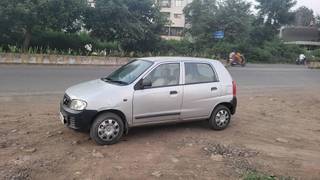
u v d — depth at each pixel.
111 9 31.25
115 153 6.77
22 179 5.45
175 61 8.14
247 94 15.93
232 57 36.28
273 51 53.66
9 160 6.13
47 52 26.94
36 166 5.93
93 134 7.12
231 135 8.45
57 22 27.34
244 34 51.06
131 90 7.41
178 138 7.87
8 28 27.34
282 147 7.82
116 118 7.28
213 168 6.25
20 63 23.95
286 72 30.12
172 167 6.21
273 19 63.31
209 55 42.53
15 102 11.09
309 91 18.55
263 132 8.98
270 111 11.95
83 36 32.84
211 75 8.59
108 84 7.61
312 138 8.77
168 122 7.96
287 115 11.45
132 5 34.31
